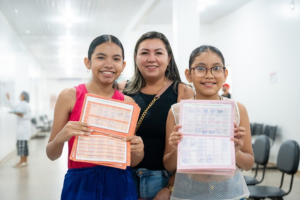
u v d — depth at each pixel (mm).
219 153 1549
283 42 6645
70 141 1685
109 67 1673
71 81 25156
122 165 1554
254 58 7785
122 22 9875
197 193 1699
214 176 1697
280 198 3238
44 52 14758
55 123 1679
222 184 1694
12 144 9867
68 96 1689
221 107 1591
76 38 11961
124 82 2283
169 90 2123
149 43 2021
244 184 1806
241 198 1743
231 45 8984
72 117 1681
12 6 7848
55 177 6234
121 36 11648
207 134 1579
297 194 4672
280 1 6715
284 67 6625
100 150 1549
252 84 7883
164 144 2043
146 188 2008
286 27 6539
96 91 1744
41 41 12352
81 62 18250
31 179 6086
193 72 1719
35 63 16641
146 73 2035
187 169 1533
